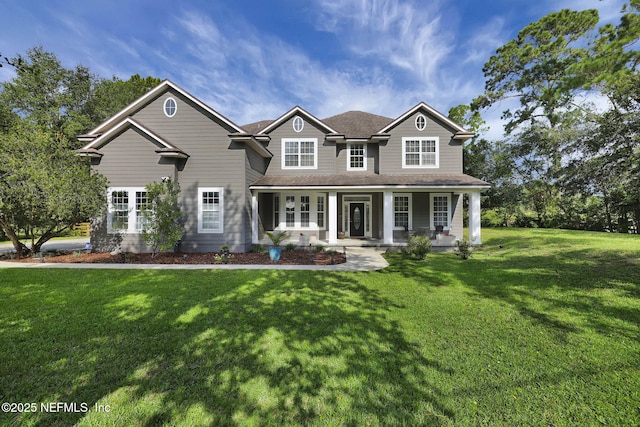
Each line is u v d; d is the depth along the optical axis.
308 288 6.59
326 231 15.87
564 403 2.71
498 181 23.70
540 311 5.04
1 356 3.56
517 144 22.28
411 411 2.61
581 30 19.50
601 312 4.88
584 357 3.51
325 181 13.86
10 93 25.00
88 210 10.52
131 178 11.91
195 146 12.58
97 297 5.87
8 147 9.80
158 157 11.96
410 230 15.72
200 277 7.64
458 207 15.53
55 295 6.01
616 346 3.77
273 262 10.16
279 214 15.64
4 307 5.27
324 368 3.29
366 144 16.14
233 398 2.78
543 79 18.66
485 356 3.56
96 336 4.11
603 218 19.44
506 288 6.46
